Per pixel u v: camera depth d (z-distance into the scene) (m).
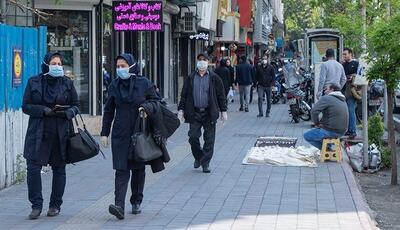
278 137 29.09
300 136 30.72
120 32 32.34
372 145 23.97
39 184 14.62
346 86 27.80
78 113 14.91
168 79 44.62
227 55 69.69
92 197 16.97
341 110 22.98
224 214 15.19
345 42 37.38
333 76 27.88
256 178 19.91
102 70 29.23
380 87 35.38
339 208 15.84
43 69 14.80
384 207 18.05
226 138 30.05
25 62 19.00
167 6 40.28
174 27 45.31
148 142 14.38
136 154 14.20
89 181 19.16
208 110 20.59
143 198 16.84
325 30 46.47
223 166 22.09
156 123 14.50
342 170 21.38
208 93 20.50
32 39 19.41
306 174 20.61
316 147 23.45
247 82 44.53
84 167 21.48
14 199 16.61
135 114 14.46
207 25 51.31
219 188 18.33
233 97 54.81
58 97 14.56
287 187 18.53
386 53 20.30
